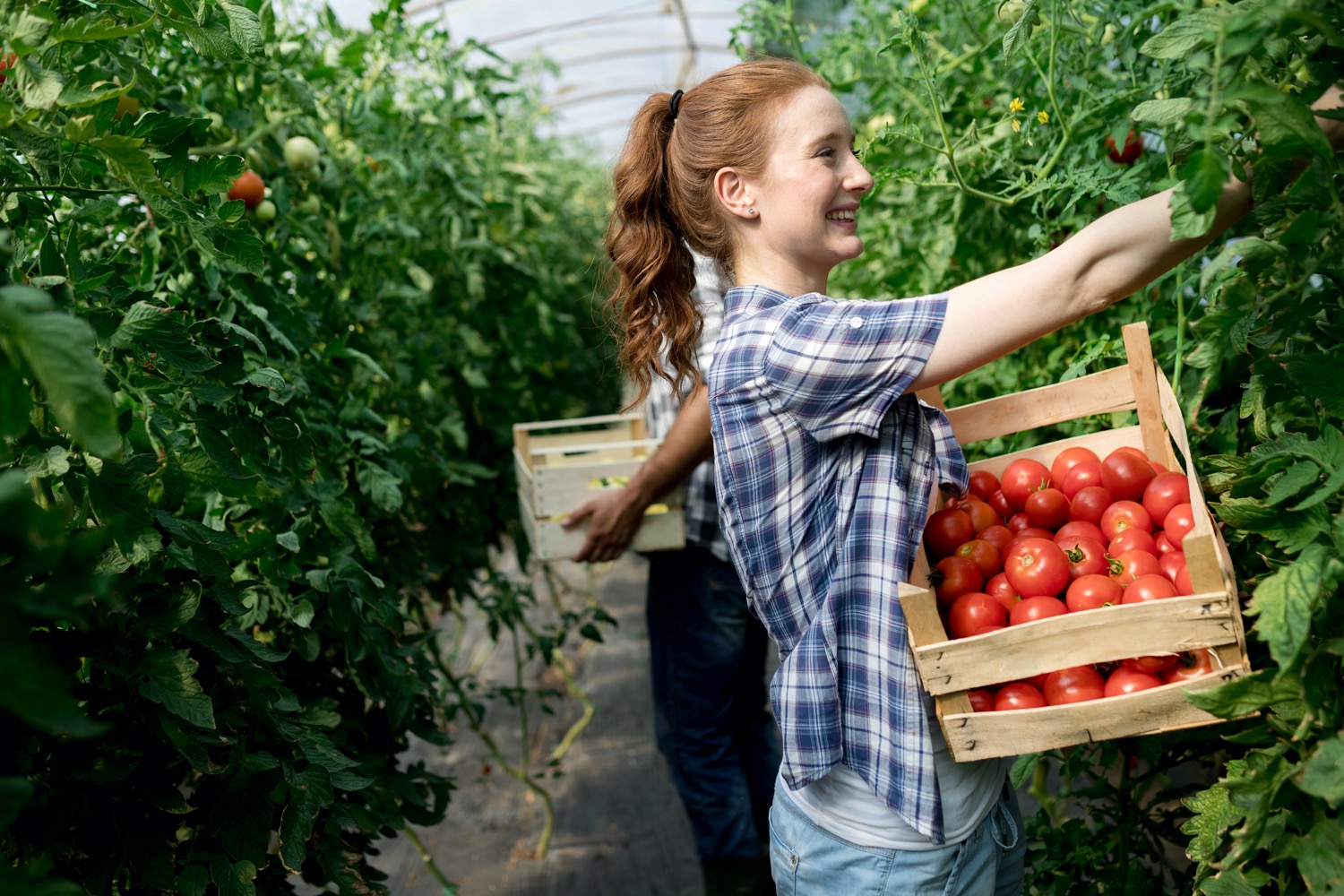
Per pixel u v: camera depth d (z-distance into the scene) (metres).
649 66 9.00
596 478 2.33
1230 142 1.03
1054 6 1.49
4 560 0.91
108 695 1.11
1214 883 0.95
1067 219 1.54
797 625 1.21
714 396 1.19
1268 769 0.90
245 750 1.21
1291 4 0.81
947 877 1.19
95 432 0.66
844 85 2.25
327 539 1.71
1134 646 1.02
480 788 3.22
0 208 1.13
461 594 2.82
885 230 2.42
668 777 3.18
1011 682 1.12
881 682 1.14
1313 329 1.03
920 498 1.18
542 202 5.23
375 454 1.97
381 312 2.42
